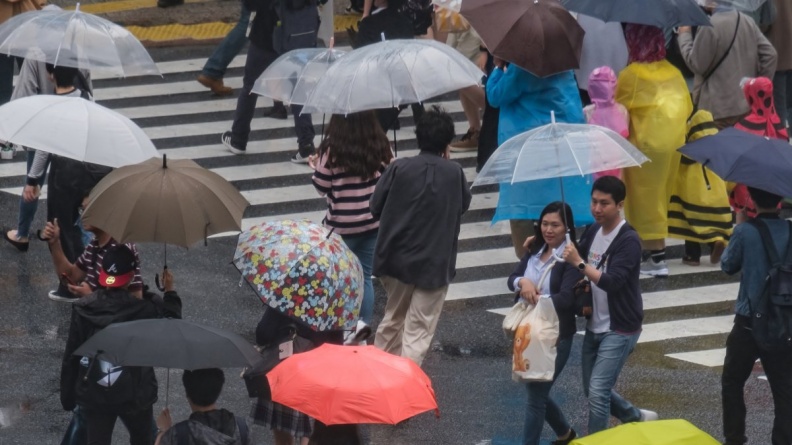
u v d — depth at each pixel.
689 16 34.25
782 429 25.44
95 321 21.12
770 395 29.73
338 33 54.47
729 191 39.41
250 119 43.88
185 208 21.55
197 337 18.67
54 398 28.00
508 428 27.39
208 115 47.66
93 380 21.14
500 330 33.56
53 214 32.75
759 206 25.41
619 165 24.64
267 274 22.53
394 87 28.23
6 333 31.34
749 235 25.12
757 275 25.03
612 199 24.17
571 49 32.59
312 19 42.84
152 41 53.28
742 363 25.67
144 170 21.97
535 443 25.00
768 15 44.22
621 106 36.41
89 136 24.70
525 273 24.83
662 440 14.49
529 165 24.56
